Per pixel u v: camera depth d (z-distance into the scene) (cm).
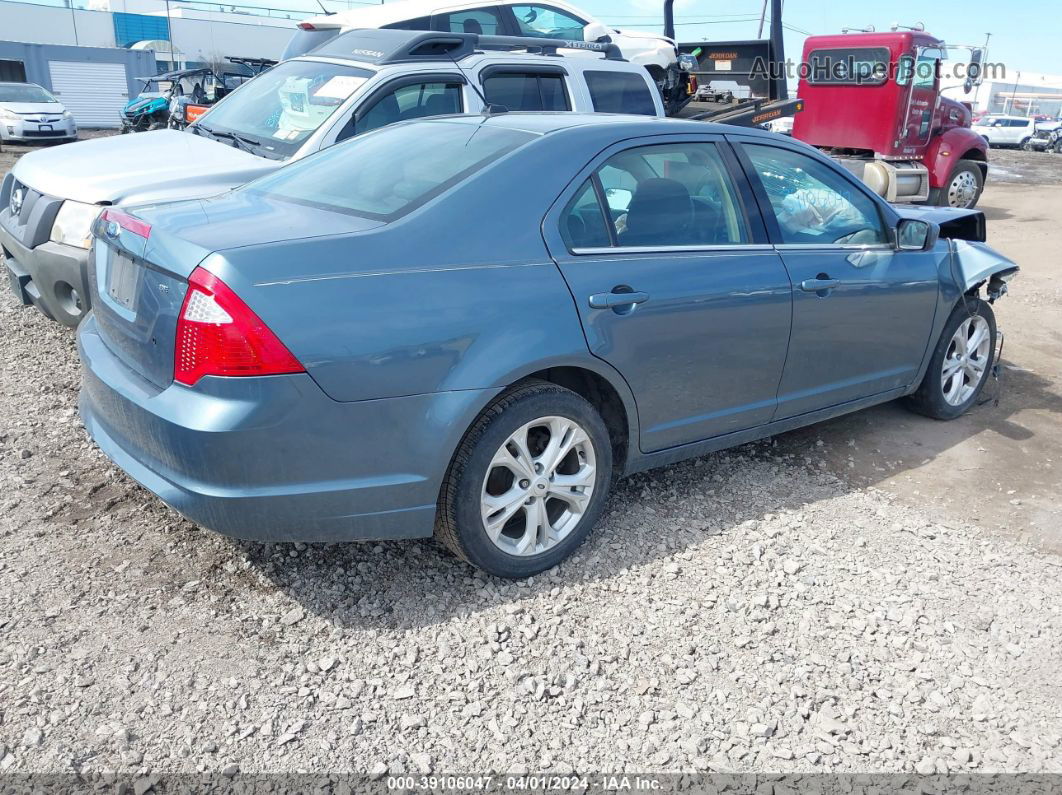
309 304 261
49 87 3866
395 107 588
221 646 277
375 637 285
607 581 324
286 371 256
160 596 301
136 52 4078
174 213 307
